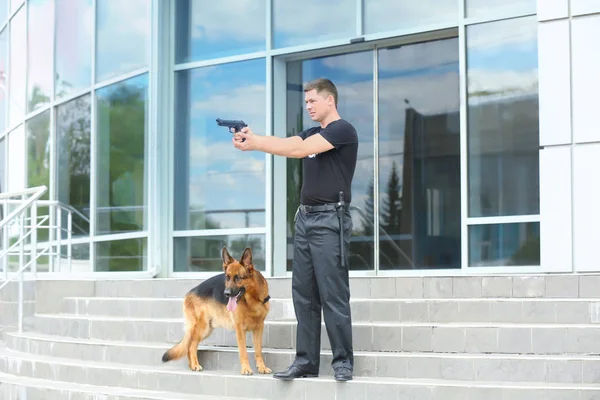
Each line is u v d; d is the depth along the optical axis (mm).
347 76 8789
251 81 9242
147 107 9719
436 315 6406
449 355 5785
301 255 5805
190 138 9586
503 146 7859
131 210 9875
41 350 7512
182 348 6324
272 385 5852
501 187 7852
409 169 8398
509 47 7871
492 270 7824
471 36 8047
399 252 8406
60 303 8430
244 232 9141
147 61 9742
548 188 7234
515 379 5566
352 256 8625
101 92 10422
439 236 8203
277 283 7488
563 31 7219
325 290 5664
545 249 7238
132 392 6281
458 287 6930
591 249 7047
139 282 8297
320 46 8781
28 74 12414
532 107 7746
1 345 8430
